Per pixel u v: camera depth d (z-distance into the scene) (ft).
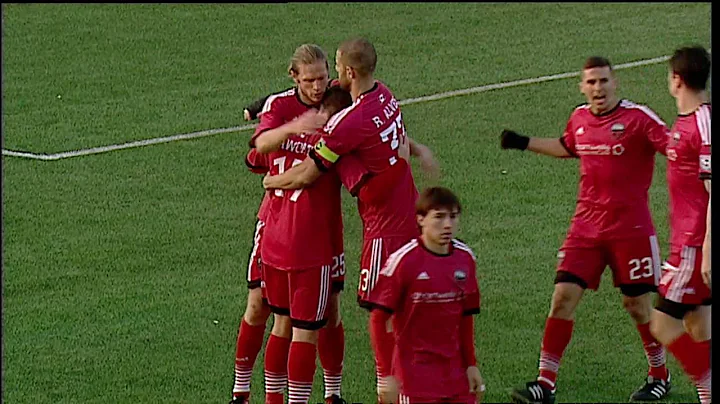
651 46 223.71
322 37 233.14
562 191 155.94
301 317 96.32
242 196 157.99
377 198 95.40
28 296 127.24
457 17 242.99
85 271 134.10
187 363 111.55
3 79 209.56
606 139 98.73
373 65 95.09
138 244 141.79
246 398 102.53
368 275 96.89
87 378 108.37
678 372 108.58
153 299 126.31
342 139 93.15
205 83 208.13
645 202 100.63
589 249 100.94
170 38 232.12
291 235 95.40
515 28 235.81
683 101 93.56
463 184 158.92
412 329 85.81
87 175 166.09
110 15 245.24
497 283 128.06
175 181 163.73
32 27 237.86
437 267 85.05
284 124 95.09
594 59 99.40
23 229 146.61
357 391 105.81
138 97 200.95
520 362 109.81
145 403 103.19
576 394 104.06
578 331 116.78
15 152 175.73
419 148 103.60
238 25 239.50
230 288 129.29
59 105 197.16
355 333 118.11
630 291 101.24
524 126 184.14
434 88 203.21
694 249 93.61
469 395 86.84
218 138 181.16
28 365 110.93
